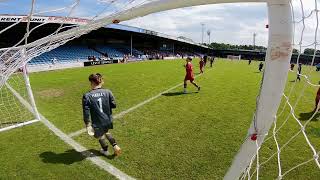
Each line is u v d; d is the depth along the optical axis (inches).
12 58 156.5
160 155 214.2
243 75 919.7
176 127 286.8
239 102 422.3
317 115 345.4
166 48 3260.3
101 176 182.5
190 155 214.4
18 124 290.4
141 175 183.9
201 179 178.1
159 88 560.1
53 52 1584.6
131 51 2210.9
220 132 271.0
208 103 410.9
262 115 80.8
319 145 236.5
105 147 211.9
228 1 78.5
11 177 181.0
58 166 195.5
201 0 77.4
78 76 813.9
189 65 498.6
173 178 179.8
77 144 236.4
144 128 283.0
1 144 236.4
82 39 2092.8
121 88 557.9
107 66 1302.9
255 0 76.0
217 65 1562.5
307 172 186.4
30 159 206.4
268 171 187.0
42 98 445.1
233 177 92.7
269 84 77.3
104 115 202.5
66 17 121.5
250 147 86.4
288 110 360.2
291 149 225.6
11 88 526.0
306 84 100.8
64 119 314.5
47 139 248.1
